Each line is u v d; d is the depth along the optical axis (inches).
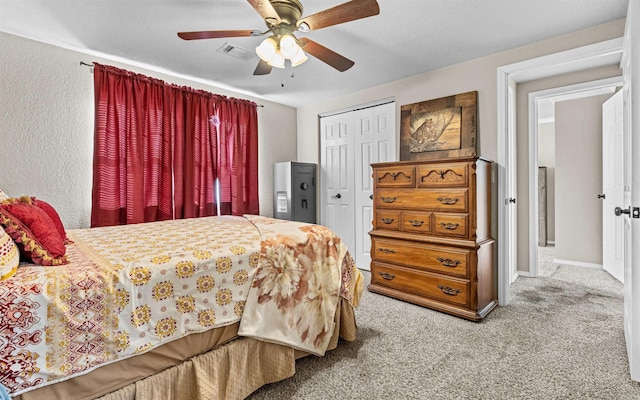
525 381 64.2
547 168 214.4
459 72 120.3
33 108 101.0
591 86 123.6
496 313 100.6
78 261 51.7
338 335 79.0
